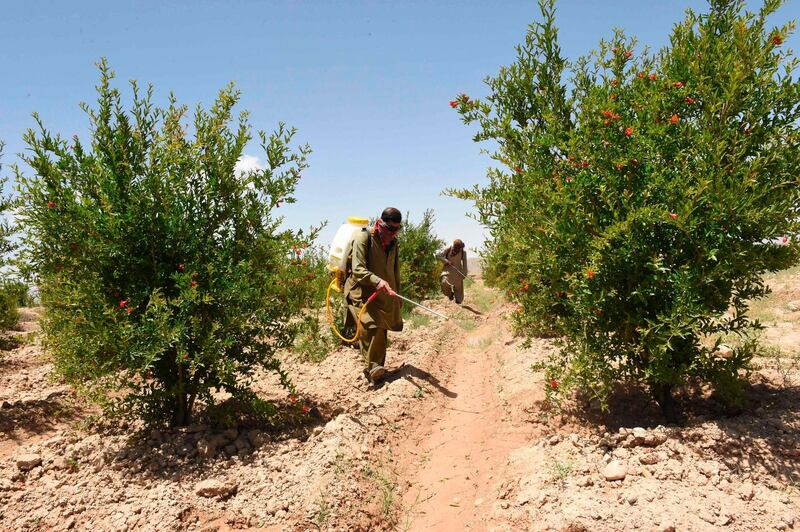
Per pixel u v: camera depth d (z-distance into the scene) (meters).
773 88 3.76
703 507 3.06
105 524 3.36
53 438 4.52
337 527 3.34
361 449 4.28
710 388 4.71
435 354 7.74
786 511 3.01
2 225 5.89
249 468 4.08
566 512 3.17
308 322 5.35
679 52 4.16
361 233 6.25
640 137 3.93
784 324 6.62
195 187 4.65
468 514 3.61
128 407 4.51
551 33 4.87
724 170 3.67
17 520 3.41
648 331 3.91
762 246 3.81
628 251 3.98
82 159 4.18
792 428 3.74
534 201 4.52
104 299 4.16
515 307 10.24
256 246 4.81
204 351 4.30
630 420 4.61
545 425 4.82
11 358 7.34
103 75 4.25
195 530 3.32
